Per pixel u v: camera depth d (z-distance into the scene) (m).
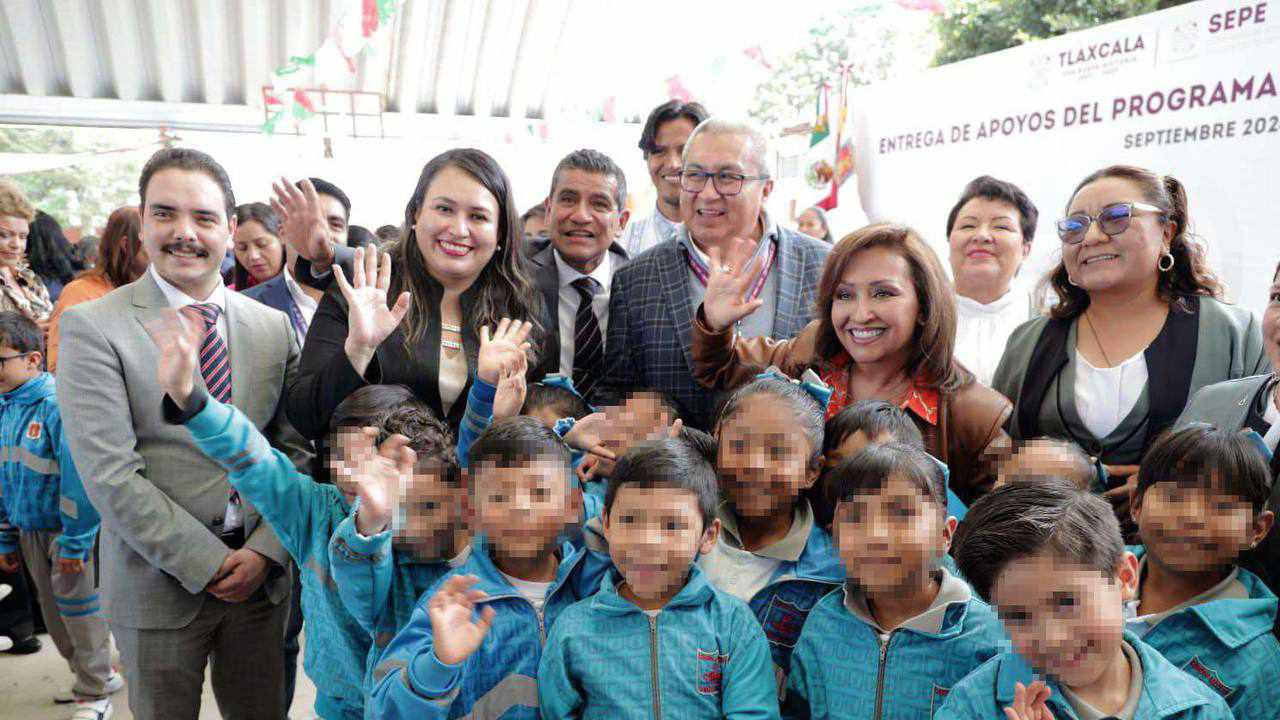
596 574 1.58
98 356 1.84
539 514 1.48
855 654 1.44
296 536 1.73
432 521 1.63
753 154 2.22
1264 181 2.51
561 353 2.63
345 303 2.08
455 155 2.04
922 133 3.53
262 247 3.47
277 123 7.05
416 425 1.69
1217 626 1.38
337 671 1.69
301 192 2.13
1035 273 3.05
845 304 1.81
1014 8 6.60
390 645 1.40
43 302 4.03
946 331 1.79
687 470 1.43
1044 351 2.06
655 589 1.43
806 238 2.45
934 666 1.39
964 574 1.30
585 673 1.44
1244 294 2.57
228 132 8.01
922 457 1.43
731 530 1.65
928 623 1.39
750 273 2.04
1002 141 3.21
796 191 4.73
